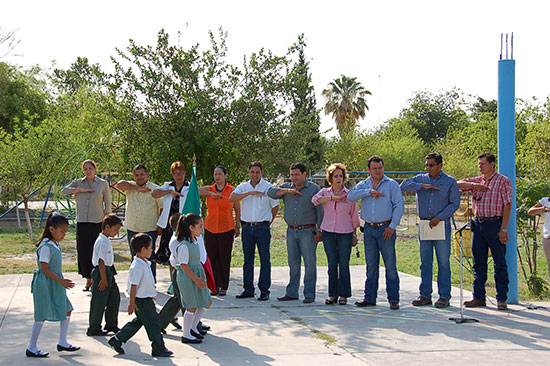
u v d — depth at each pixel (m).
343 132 43.56
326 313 7.25
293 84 10.89
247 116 10.65
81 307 7.40
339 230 7.74
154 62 10.59
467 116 67.75
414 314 7.18
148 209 8.30
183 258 5.52
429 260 7.72
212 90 10.63
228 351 5.46
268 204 8.24
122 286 8.99
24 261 12.38
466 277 10.81
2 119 35.41
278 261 13.18
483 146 42.78
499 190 7.43
